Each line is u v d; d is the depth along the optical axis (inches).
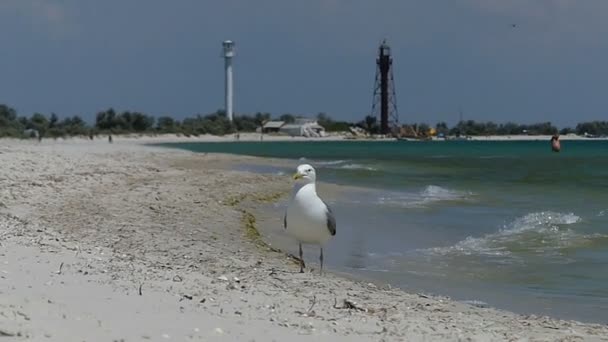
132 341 233.6
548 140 7066.9
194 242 535.8
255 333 265.0
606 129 7691.9
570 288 433.4
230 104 6476.4
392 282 440.1
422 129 6815.9
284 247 558.3
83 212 653.3
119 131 5521.7
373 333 285.0
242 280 393.4
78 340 226.7
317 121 7017.7
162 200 779.4
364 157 2490.2
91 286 328.5
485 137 7682.1
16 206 666.8
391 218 748.6
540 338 297.7
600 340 299.3
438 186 1167.6
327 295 369.7
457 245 579.5
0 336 222.1
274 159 2097.7
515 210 836.6
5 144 2652.6
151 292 327.6
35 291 302.7
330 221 431.5
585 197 1002.1
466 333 298.7
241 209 773.3
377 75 5910.4
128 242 512.1
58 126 4992.6
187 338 245.8
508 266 496.1
